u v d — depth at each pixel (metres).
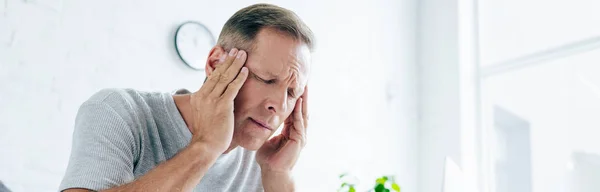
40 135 1.93
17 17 1.94
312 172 2.71
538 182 2.98
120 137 0.99
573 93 2.87
